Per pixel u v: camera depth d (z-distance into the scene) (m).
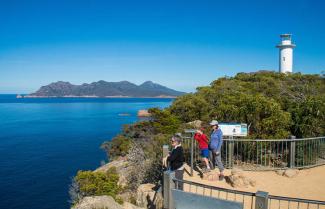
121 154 35.78
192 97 33.56
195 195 6.54
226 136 12.83
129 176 20.47
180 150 9.24
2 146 62.28
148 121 36.22
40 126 97.50
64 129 88.69
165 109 35.91
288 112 14.92
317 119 13.88
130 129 39.06
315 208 8.72
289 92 29.39
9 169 43.50
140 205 11.63
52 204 30.42
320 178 11.20
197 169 12.21
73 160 48.72
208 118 20.84
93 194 20.73
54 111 177.25
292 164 11.98
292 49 51.19
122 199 16.41
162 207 10.01
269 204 8.96
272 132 13.91
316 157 12.81
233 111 15.07
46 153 54.59
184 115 32.59
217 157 10.96
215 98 31.45
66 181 37.69
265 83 34.94
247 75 43.34
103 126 95.25
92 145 62.16
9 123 108.06
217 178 10.95
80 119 121.31
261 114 14.43
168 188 7.48
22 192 33.81
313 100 14.47
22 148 59.94
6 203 30.61
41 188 35.12
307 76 40.25
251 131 14.38
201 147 11.56
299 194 9.77
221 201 6.20
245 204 8.94
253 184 10.45
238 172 11.01
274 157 13.04
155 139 21.64
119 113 155.62
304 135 13.83
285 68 51.09
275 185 10.57
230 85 35.06
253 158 13.08
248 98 15.17
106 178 22.14
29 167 44.56
